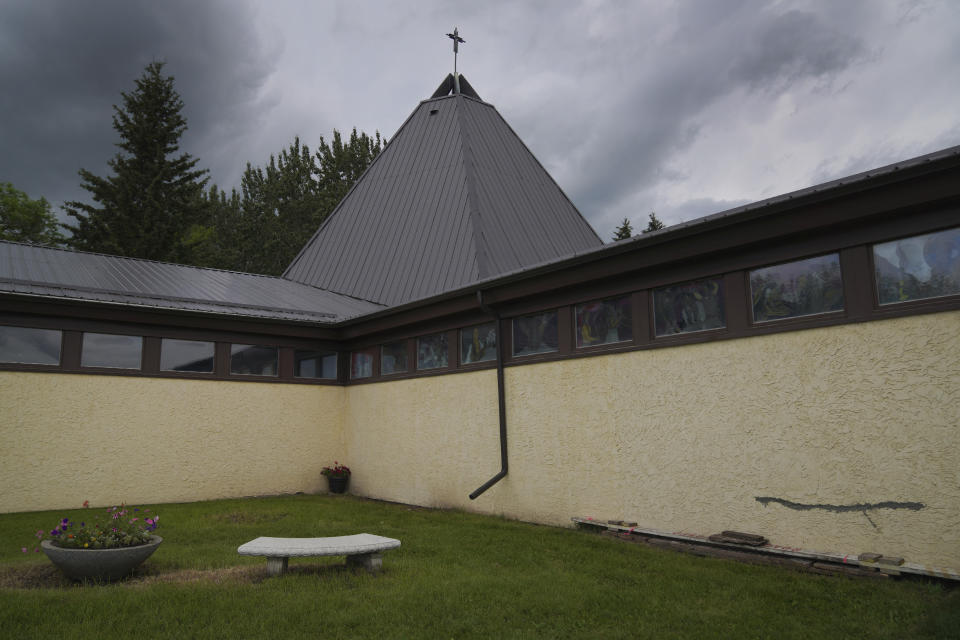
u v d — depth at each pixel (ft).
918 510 17.10
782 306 20.86
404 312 37.04
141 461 35.99
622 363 25.67
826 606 14.88
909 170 16.93
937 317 17.19
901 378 17.74
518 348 30.83
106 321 35.68
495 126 63.05
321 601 15.34
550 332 29.25
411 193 56.08
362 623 14.01
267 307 41.42
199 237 120.78
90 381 34.78
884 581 16.69
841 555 18.22
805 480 19.57
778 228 20.31
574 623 14.28
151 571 18.94
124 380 35.86
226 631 13.33
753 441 21.03
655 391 24.30
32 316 33.35
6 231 112.37
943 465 16.75
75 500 33.71
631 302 25.68
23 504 32.22
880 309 18.37
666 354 24.07
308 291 51.83
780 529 20.01
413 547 22.66
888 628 13.29
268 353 41.70
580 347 27.76
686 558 20.29
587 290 27.30
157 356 37.17
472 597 15.99
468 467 32.81
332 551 17.39
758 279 21.62
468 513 31.94
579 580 17.69
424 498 35.55
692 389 23.06
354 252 55.98
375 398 40.78
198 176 107.34
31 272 36.22
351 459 42.65
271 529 26.86
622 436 25.35
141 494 35.76
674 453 23.40
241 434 39.78
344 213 61.31
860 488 18.30
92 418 34.65
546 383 28.91
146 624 13.71
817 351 19.67
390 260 51.93
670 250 23.38
